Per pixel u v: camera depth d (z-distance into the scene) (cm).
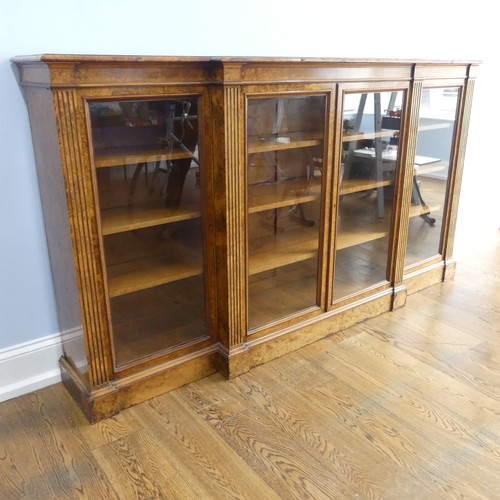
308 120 204
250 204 197
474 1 305
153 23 193
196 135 179
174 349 198
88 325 172
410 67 226
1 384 194
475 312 264
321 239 224
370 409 188
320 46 248
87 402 179
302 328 227
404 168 244
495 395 196
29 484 155
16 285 190
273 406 190
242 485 154
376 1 262
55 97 144
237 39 218
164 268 191
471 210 357
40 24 170
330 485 154
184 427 179
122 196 172
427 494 150
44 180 176
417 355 224
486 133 343
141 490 152
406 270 275
